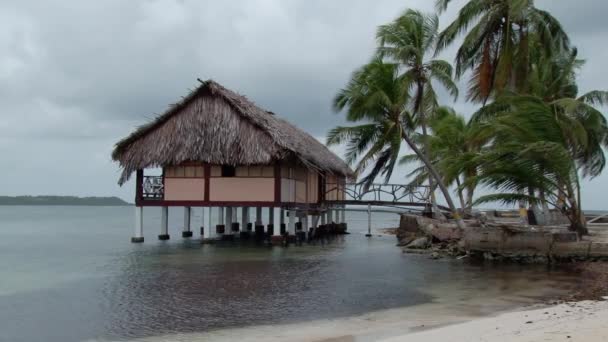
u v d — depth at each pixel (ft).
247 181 85.20
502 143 62.39
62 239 110.01
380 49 74.02
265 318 37.45
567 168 58.23
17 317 38.75
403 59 72.38
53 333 34.65
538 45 80.59
